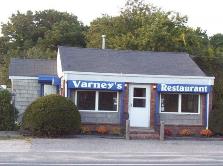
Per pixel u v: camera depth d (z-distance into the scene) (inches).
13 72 1224.8
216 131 1115.9
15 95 1202.6
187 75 1138.0
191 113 1146.0
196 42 1588.3
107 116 1116.5
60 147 853.2
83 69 1115.3
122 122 1111.6
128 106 1120.2
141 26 1723.7
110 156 746.8
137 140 1015.6
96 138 1019.9
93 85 1098.1
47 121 987.3
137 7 1841.8
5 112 1067.3
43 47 2635.3
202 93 1146.7
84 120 1107.9
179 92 1138.7
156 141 1008.9
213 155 791.7
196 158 743.1
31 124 994.1
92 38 1946.4
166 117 1138.7
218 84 1332.4
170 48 1577.3
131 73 1122.0
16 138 968.3
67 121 997.2
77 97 1106.7
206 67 1439.5
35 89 1217.4
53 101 1000.2
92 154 768.3
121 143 941.8
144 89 1128.8
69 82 1091.3
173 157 751.1
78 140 968.3
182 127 1139.9
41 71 1261.1
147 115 1128.8
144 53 1286.9
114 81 1110.4
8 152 773.9
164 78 1128.8
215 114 1123.9
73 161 674.8
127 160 699.4
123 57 1242.6
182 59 1268.5
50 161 669.3
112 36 1758.1
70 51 1230.3
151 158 731.4
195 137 1101.1
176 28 1616.6
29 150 802.8
